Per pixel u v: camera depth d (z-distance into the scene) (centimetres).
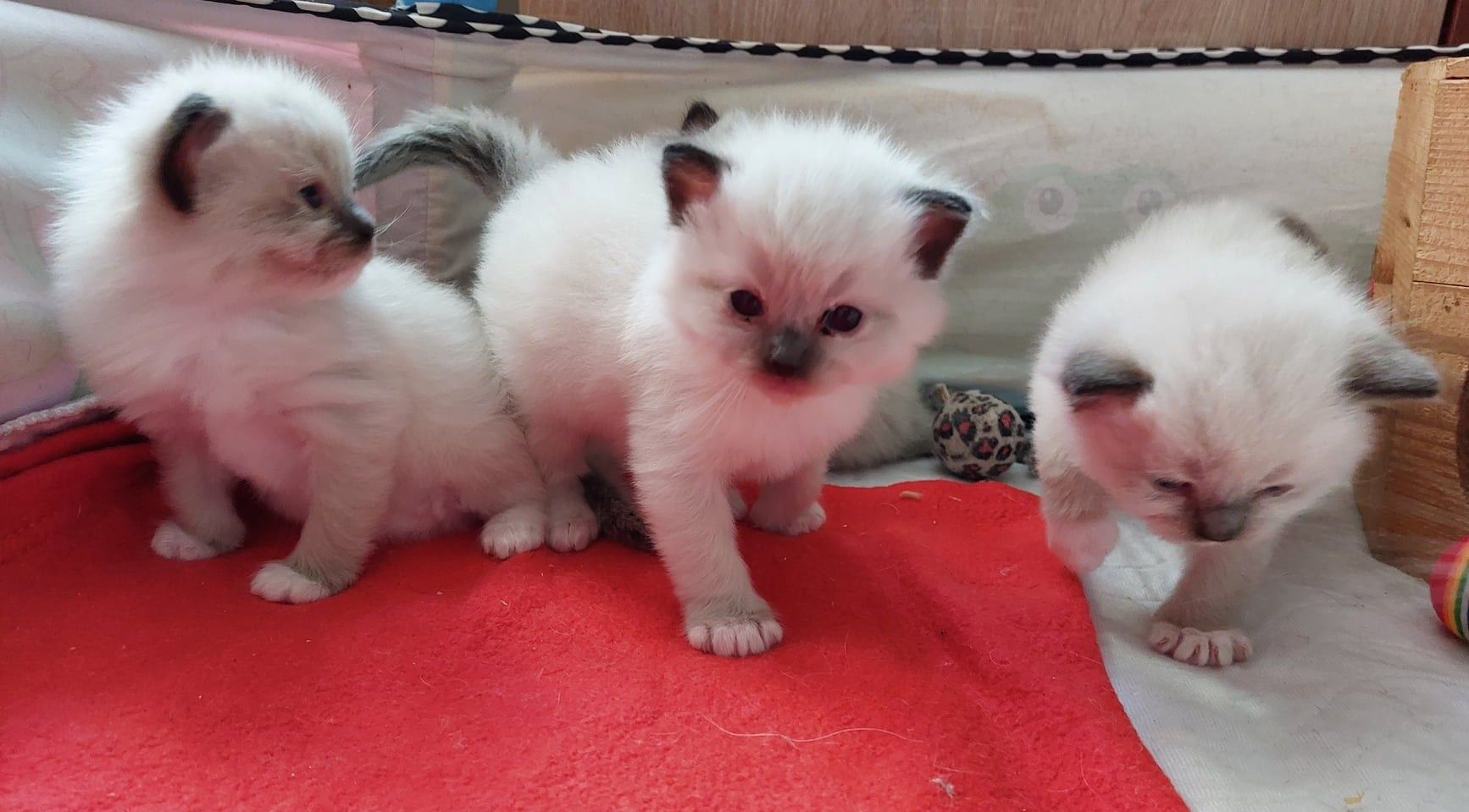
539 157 36
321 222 27
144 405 29
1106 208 42
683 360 26
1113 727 24
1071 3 44
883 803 21
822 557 31
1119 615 30
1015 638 27
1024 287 43
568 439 33
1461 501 31
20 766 21
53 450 31
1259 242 30
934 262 26
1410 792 22
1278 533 29
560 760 22
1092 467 27
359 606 27
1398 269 33
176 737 22
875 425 41
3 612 26
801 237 23
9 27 31
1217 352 24
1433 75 31
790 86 41
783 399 24
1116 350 25
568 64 39
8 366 30
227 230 26
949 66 42
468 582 29
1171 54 42
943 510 36
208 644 25
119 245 26
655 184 30
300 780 21
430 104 39
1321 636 29
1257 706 26
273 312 27
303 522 32
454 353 32
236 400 28
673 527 27
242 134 26
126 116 27
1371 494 34
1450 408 31
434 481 32
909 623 28
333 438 28
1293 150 41
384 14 37
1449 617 28
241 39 36
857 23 44
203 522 31
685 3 43
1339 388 24
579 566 30
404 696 24
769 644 26
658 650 26
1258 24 44
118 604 27
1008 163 41
